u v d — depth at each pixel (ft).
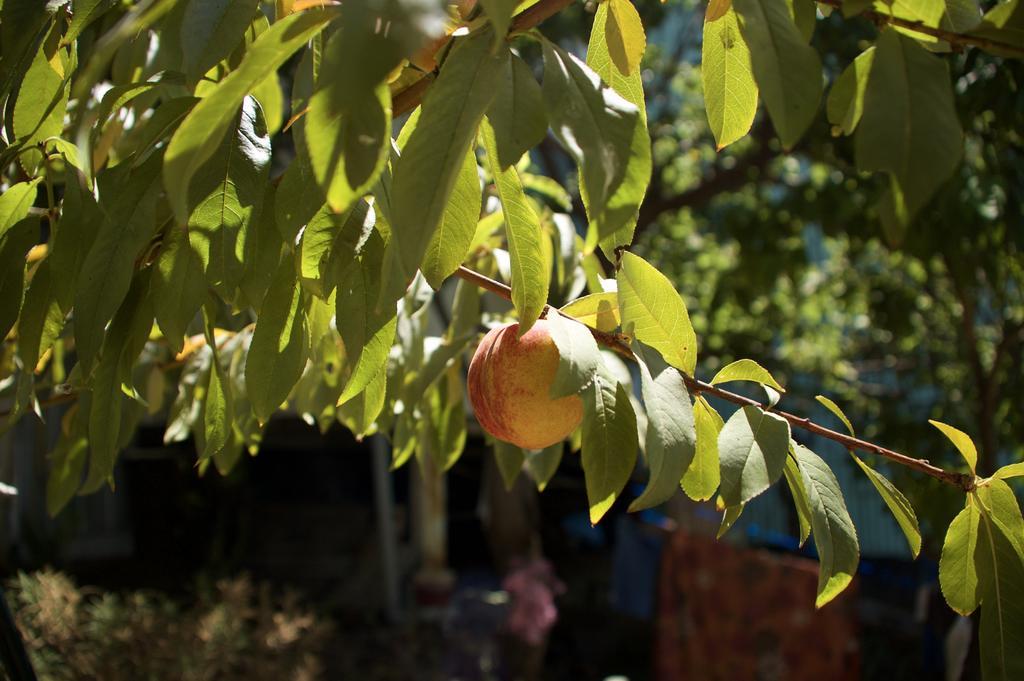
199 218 3.58
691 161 25.26
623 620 23.62
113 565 26.03
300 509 27.45
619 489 3.47
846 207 19.12
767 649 17.44
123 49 5.70
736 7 2.81
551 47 2.97
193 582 24.04
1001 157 12.70
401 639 22.97
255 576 26.23
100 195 3.69
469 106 2.85
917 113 2.45
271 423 25.46
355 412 5.44
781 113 2.71
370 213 3.68
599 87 2.90
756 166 19.12
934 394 21.95
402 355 5.79
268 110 5.17
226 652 12.44
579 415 3.97
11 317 4.03
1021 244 12.97
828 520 3.66
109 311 3.47
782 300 25.02
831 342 24.61
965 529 3.94
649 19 21.72
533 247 3.48
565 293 6.57
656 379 3.46
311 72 3.84
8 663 5.26
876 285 20.29
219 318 6.68
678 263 25.50
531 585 20.29
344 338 3.55
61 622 11.73
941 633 15.81
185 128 2.71
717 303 22.68
